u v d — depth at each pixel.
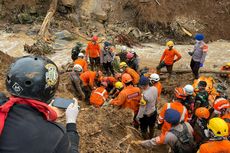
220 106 7.20
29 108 1.61
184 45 19.80
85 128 6.30
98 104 9.65
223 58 17.84
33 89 1.69
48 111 1.65
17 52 18.20
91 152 5.70
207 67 16.72
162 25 20.62
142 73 12.59
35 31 20.30
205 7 21.20
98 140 6.03
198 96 8.01
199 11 21.06
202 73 14.83
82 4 21.42
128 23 21.08
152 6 21.02
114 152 5.86
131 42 19.80
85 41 19.88
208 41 20.06
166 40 20.31
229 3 21.44
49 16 20.41
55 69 1.80
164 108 6.70
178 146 5.75
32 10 21.41
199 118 6.25
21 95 1.68
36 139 1.52
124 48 14.11
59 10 21.39
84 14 21.17
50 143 1.53
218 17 21.00
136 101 7.84
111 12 21.39
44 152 1.50
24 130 1.53
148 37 20.39
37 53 18.02
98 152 5.73
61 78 11.73
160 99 12.65
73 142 2.01
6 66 10.05
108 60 13.93
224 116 7.21
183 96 7.56
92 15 21.16
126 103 7.77
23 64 1.72
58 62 17.16
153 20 20.72
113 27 20.83
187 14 20.92
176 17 20.75
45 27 19.89
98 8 21.30
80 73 10.30
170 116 5.71
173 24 20.50
